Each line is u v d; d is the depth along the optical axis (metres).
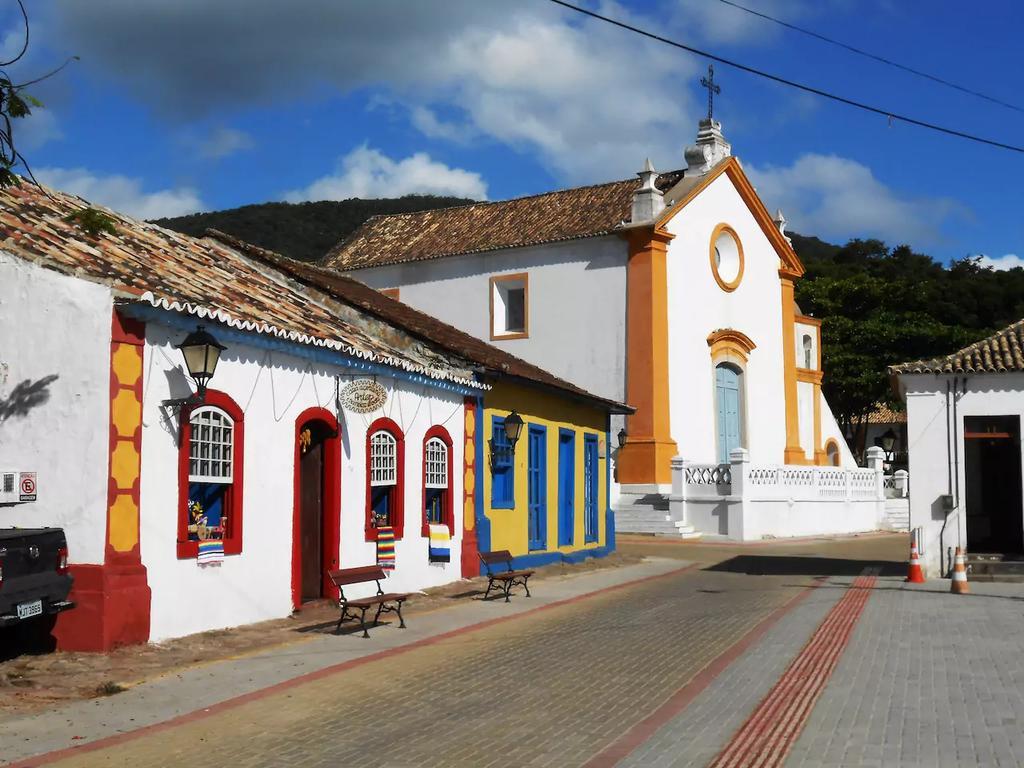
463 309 37.88
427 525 17.55
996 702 9.28
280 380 14.06
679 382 35.31
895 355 56.53
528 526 21.66
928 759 7.50
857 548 28.95
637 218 34.72
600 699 9.64
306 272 21.28
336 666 11.10
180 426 12.24
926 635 12.98
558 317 35.84
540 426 22.27
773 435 40.38
